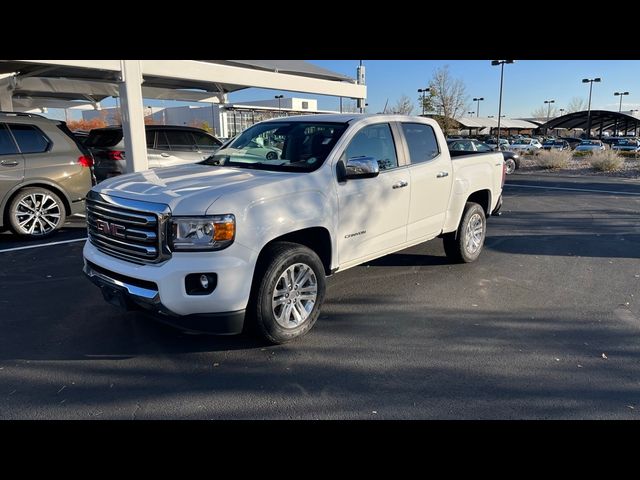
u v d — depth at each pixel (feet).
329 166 14.11
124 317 14.99
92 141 35.09
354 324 14.74
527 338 13.85
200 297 11.41
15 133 24.03
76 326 14.32
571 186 55.62
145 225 11.60
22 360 12.27
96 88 54.54
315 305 13.82
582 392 10.97
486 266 21.16
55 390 10.91
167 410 10.21
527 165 86.28
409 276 19.52
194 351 12.84
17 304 15.98
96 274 12.90
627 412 10.21
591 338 13.88
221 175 13.66
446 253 20.99
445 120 133.08
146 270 11.53
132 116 32.96
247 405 10.42
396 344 13.41
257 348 13.05
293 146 15.28
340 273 19.83
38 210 24.79
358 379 11.51
